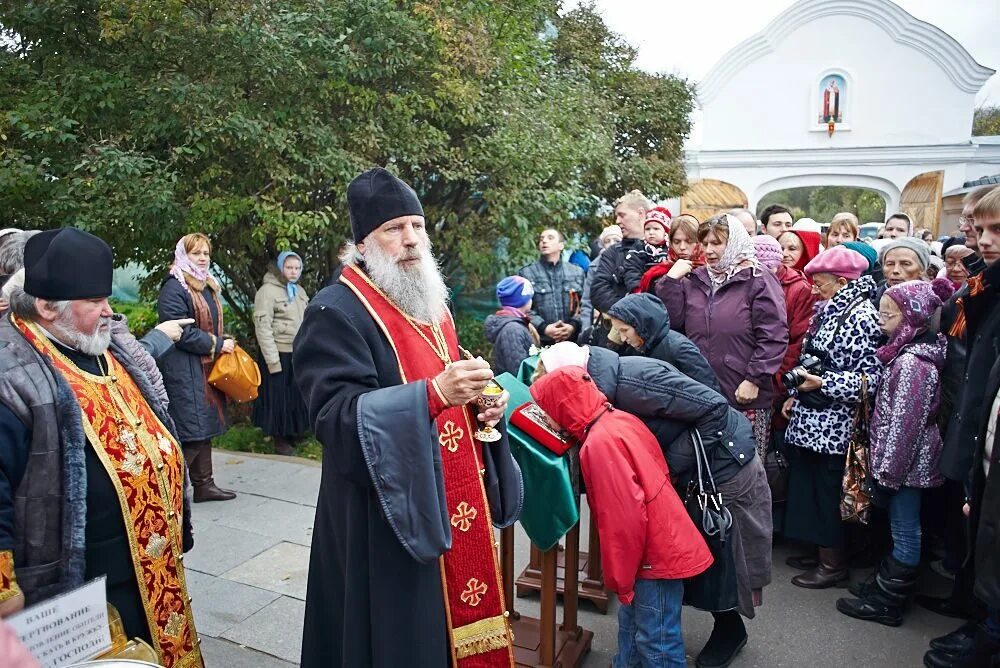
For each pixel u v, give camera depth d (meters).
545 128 7.03
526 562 3.68
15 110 5.11
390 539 1.72
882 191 17.80
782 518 3.68
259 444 5.96
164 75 5.48
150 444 1.87
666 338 2.79
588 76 10.89
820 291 3.44
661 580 2.30
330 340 1.75
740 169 18.28
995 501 2.06
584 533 4.05
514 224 6.85
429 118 6.78
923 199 17.41
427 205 7.21
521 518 2.45
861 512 3.08
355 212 1.89
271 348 5.35
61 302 1.71
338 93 5.86
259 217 5.64
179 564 1.92
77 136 5.45
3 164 4.99
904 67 17.06
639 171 10.27
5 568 1.49
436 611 1.77
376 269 1.85
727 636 2.72
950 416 2.82
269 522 4.06
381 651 1.70
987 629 2.42
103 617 1.55
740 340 3.39
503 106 6.89
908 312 2.93
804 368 3.23
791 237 4.33
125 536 1.79
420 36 6.05
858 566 3.62
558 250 5.66
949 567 3.04
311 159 5.76
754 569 2.55
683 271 3.61
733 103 18.02
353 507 1.76
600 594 3.18
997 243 2.40
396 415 1.61
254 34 5.33
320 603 1.93
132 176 5.21
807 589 3.36
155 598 1.84
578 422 2.29
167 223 5.53
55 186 5.20
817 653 2.83
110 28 5.19
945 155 16.98
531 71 7.66
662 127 11.86
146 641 1.84
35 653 1.43
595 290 4.30
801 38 17.45
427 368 1.86
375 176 1.88
